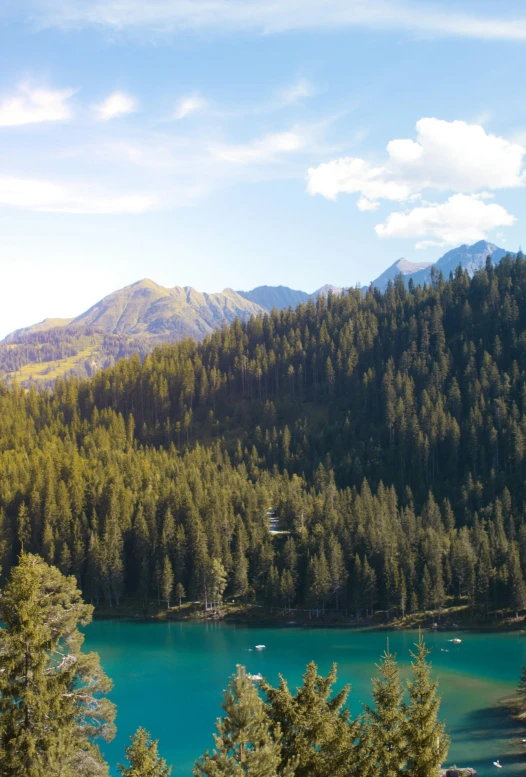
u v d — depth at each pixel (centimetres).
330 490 19562
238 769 3466
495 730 8475
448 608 15175
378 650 12544
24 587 3584
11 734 3422
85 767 4328
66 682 3728
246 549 17150
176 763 7419
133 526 17900
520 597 14312
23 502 18425
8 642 3531
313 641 13325
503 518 17600
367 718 4022
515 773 7175
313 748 3906
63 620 4853
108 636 13850
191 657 12094
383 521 16512
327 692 4156
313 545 16512
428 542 15688
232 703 3688
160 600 16475
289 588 15600
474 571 14925
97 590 16538
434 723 3753
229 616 15475
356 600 15075
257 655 12206
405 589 14862
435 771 3578
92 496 19012
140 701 9612
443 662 11656
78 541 17288
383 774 3662
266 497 19188
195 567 16238
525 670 9394
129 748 3719
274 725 3953
